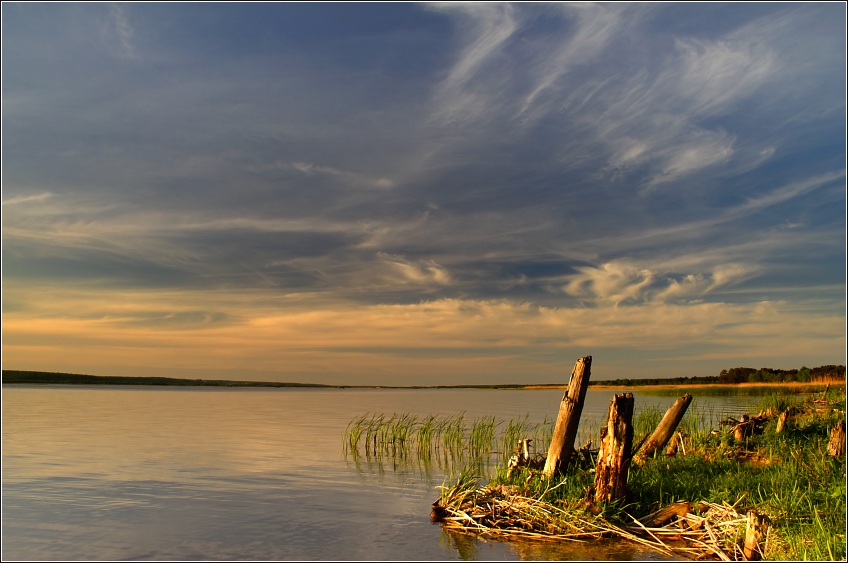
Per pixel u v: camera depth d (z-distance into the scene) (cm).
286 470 2309
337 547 1286
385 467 2378
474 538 1327
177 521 1523
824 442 1977
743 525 1212
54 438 3425
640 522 1334
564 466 1595
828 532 1150
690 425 2620
